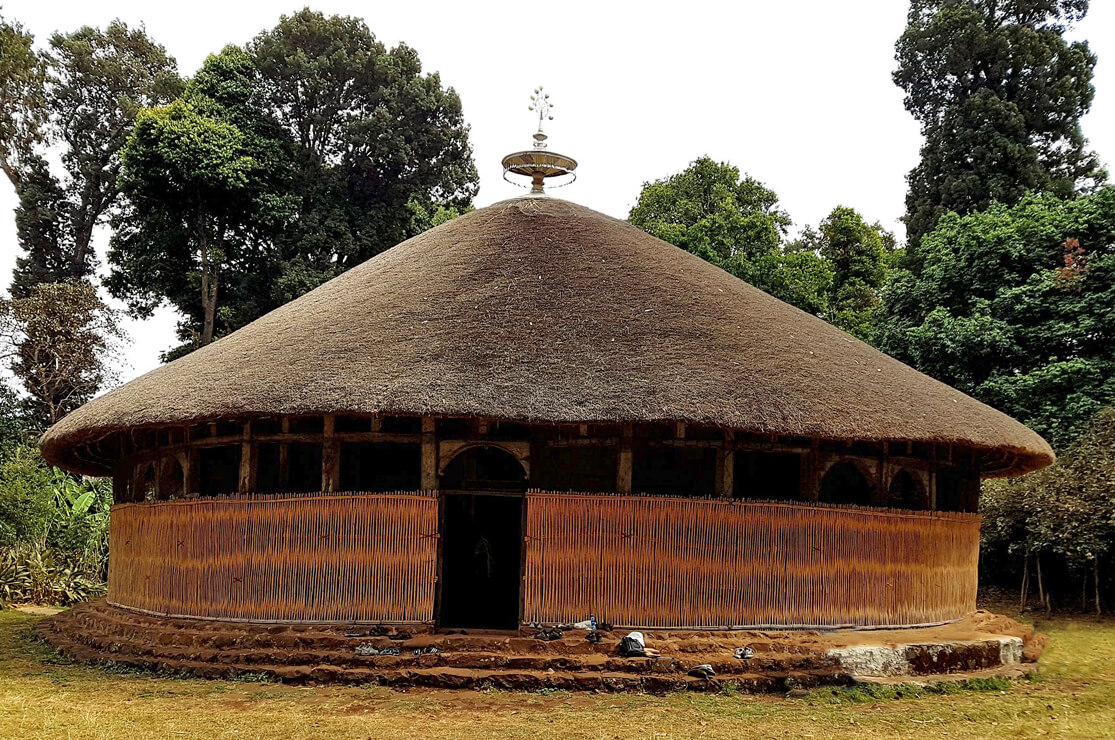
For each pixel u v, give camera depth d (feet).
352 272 54.95
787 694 33.94
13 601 64.90
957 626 44.70
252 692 32.45
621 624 37.93
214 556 41.16
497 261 47.60
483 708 30.63
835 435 37.50
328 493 39.17
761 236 123.54
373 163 132.16
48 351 113.70
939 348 85.97
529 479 38.93
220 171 114.21
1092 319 77.20
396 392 36.06
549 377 37.32
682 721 29.35
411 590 37.88
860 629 41.22
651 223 132.77
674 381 37.58
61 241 149.69
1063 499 62.64
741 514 39.55
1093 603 69.51
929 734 29.07
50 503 78.74
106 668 37.37
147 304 140.67
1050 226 84.58
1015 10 119.65
